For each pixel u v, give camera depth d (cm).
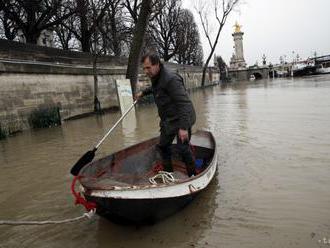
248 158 788
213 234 460
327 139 905
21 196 654
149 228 487
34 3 2445
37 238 481
